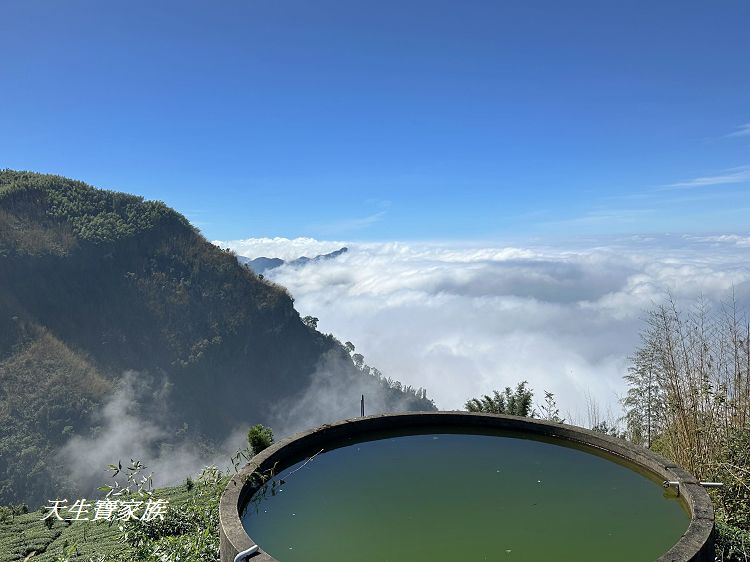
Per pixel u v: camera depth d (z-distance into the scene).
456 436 5.84
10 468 54.25
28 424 60.03
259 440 7.49
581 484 4.62
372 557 3.57
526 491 4.54
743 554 4.50
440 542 3.71
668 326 7.85
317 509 4.24
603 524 3.95
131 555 5.84
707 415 6.73
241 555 3.14
